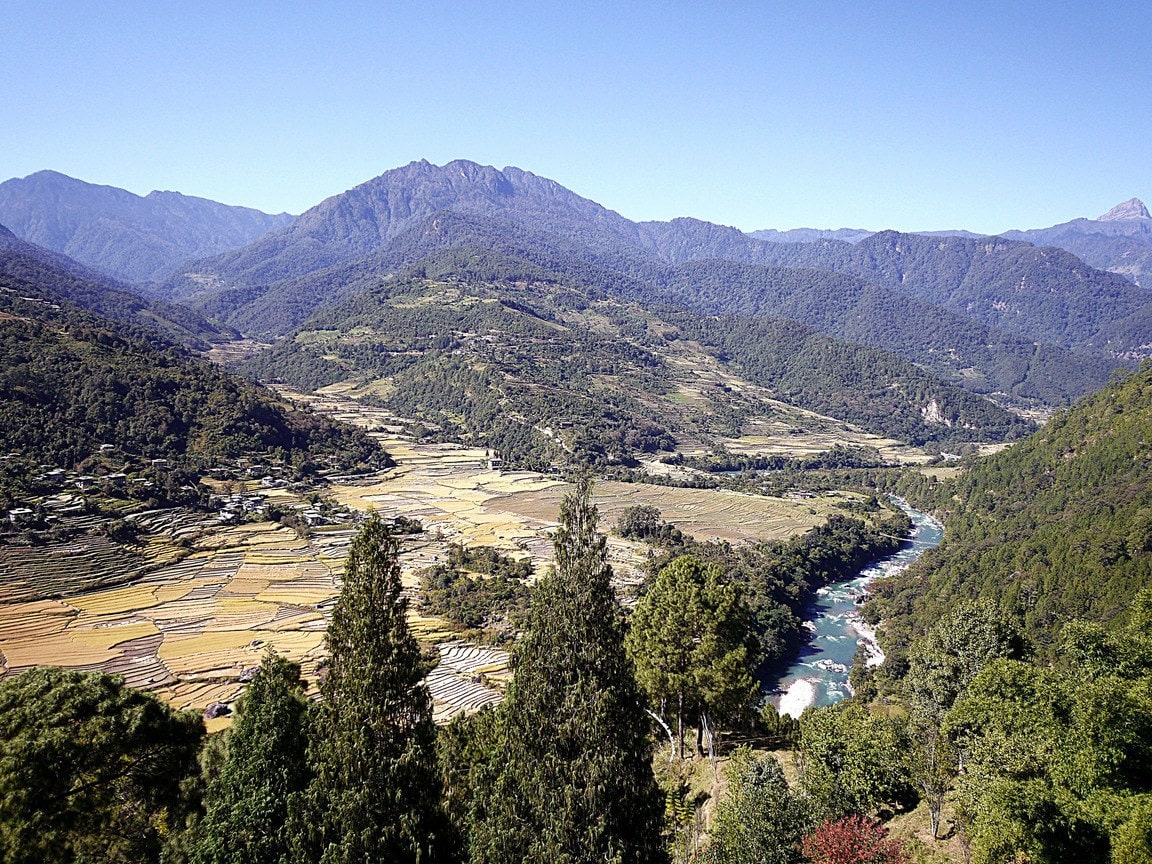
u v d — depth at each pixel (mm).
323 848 21797
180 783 29656
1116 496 116750
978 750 30328
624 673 23016
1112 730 27906
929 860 28266
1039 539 111188
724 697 42719
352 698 22312
